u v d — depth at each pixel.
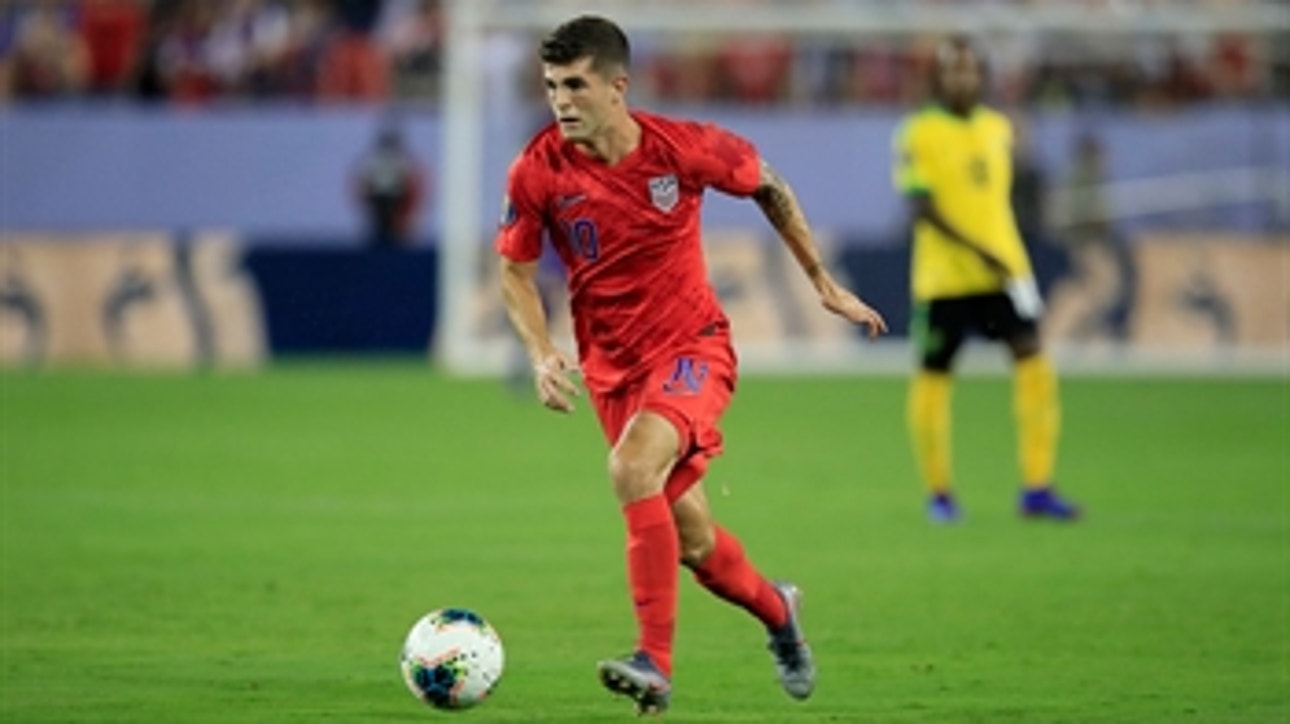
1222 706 26.92
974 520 46.34
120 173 93.00
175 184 93.06
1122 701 27.28
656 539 24.73
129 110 93.25
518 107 92.44
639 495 24.86
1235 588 36.81
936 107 46.56
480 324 90.94
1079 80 94.19
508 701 27.30
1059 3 99.19
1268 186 90.31
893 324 89.88
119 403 74.44
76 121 92.94
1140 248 89.25
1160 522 45.84
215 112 93.56
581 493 51.28
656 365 26.39
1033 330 46.22
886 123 90.88
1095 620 33.66
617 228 26.17
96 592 36.12
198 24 100.81
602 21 25.77
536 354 26.52
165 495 50.16
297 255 92.62
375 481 53.44
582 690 28.08
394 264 93.25
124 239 91.88
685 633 32.94
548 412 73.38
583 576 38.19
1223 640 31.83
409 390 81.31
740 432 66.75
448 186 90.38
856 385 86.12
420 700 25.11
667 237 26.27
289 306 92.75
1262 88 94.38
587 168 26.16
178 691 27.70
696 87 95.62
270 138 93.19
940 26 90.75
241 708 26.64
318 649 30.92
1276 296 88.81
